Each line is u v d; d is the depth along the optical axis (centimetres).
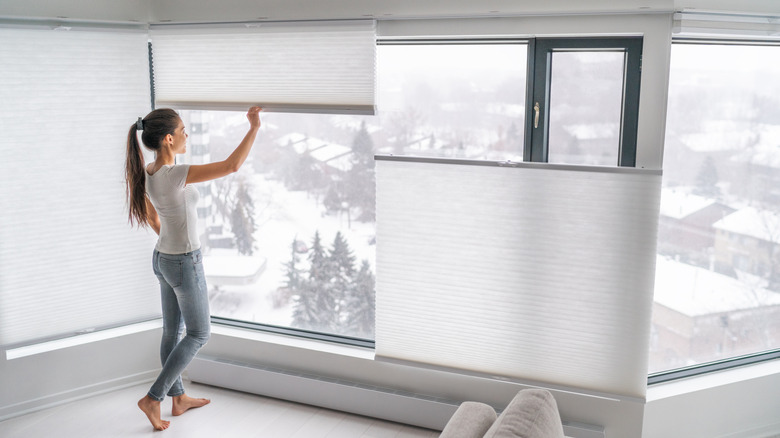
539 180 296
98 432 336
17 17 325
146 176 323
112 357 378
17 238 347
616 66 292
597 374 305
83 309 369
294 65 328
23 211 346
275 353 369
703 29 276
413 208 320
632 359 298
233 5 341
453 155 326
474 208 309
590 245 294
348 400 353
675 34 284
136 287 383
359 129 341
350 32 315
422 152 331
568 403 317
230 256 384
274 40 329
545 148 308
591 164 302
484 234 310
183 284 327
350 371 355
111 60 354
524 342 314
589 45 293
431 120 327
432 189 314
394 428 341
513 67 308
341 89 323
